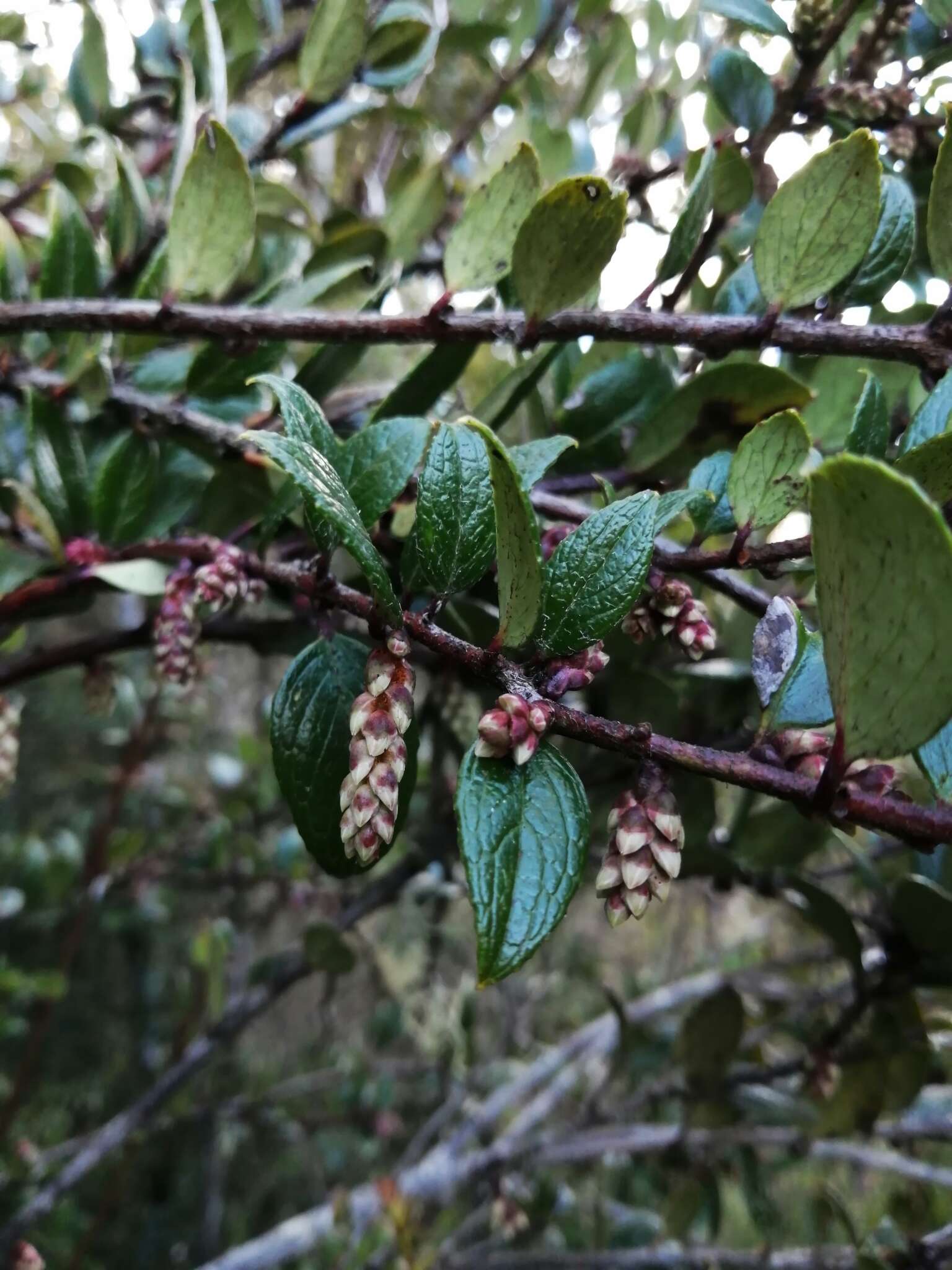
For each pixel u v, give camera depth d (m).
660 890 0.10
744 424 0.17
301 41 0.28
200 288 0.17
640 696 0.20
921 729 0.08
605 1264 0.33
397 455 0.12
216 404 0.21
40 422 0.18
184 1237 0.56
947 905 0.19
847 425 0.19
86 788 0.67
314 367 0.18
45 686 0.67
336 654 0.13
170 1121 0.41
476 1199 0.48
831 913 0.21
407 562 0.12
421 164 0.30
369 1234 0.35
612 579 0.10
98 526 0.19
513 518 0.09
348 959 0.28
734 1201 0.52
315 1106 0.56
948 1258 0.20
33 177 0.32
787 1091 0.28
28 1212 0.30
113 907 0.51
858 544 0.08
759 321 0.14
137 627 0.20
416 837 0.28
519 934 0.09
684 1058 0.25
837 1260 0.26
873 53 0.19
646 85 0.31
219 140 0.15
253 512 0.20
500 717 0.09
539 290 0.14
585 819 0.09
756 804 0.23
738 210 0.19
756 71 0.19
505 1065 0.51
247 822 0.42
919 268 0.21
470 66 0.39
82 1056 0.61
